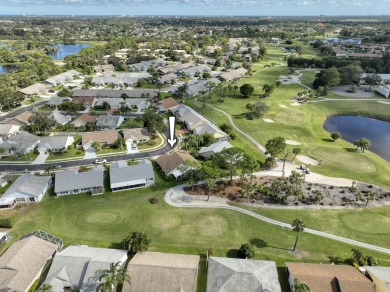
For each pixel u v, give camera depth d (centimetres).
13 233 6881
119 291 5359
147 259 5747
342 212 7562
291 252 6284
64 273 5488
